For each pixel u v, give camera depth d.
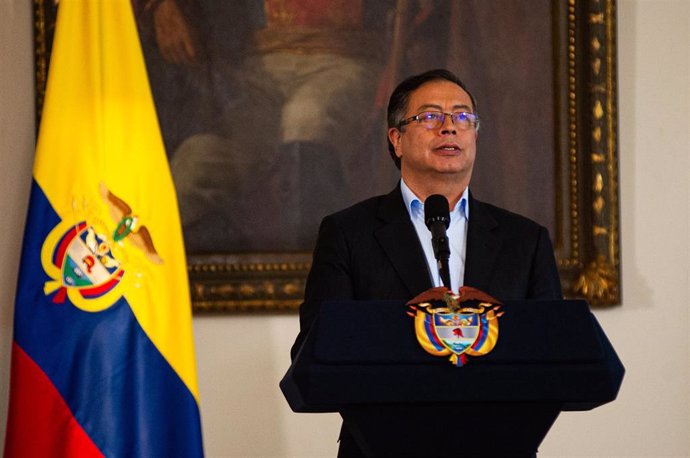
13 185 8.17
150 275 7.41
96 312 7.29
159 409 7.28
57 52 7.60
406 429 3.73
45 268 7.32
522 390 3.67
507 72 8.53
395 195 5.64
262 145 8.37
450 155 5.46
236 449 8.20
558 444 8.41
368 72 8.45
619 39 8.65
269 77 8.40
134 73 7.62
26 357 7.19
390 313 3.76
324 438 8.27
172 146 8.33
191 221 8.29
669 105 8.59
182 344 7.37
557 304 3.82
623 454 8.43
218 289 8.16
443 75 5.65
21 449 7.10
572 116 8.50
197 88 8.36
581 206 8.45
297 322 8.32
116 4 7.68
